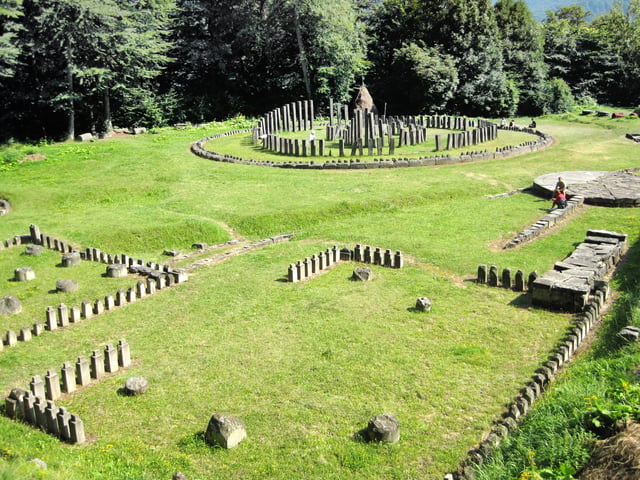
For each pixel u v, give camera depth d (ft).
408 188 115.65
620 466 32.63
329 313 63.21
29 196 123.34
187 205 112.98
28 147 186.09
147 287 74.18
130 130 212.02
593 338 53.78
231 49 255.29
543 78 260.42
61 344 60.70
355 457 39.73
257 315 64.18
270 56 258.78
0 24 192.54
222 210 108.17
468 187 117.08
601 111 226.58
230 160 148.66
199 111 241.55
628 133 173.99
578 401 41.01
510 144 160.15
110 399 48.80
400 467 38.70
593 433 37.45
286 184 124.16
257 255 86.07
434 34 262.88
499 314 60.29
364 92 205.16
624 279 65.82
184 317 65.26
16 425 45.19
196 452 41.24
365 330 58.59
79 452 41.65
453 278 71.41
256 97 269.85
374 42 272.31
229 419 42.14
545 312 59.98
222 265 82.79
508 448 38.81
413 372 50.21
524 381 47.65
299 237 94.02
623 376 43.19
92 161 154.61
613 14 310.04
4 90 208.95
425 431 42.24
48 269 85.40
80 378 51.21
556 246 80.28
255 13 242.99
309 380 50.06
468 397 46.09
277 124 195.11
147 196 123.13
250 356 55.01
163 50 217.15
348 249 80.43
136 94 217.77
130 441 42.86
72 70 190.19
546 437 38.37
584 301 58.70
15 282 80.69
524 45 273.95
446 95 243.19
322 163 137.28
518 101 250.16
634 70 275.39
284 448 41.24
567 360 50.55
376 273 74.64
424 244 84.43
